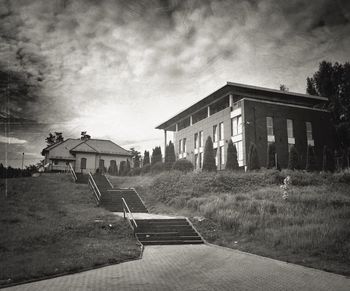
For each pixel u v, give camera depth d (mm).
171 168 29844
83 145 48781
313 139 35562
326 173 24391
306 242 10078
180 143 47625
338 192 18984
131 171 36438
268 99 36719
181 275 7434
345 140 37094
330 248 9578
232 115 34438
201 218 15414
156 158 34688
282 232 11578
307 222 12875
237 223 13570
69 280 7020
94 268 8289
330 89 40219
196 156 42438
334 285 6500
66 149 48656
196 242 12586
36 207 17875
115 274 7574
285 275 7383
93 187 23656
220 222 14305
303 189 19891
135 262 9102
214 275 7410
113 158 50344
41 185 25078
